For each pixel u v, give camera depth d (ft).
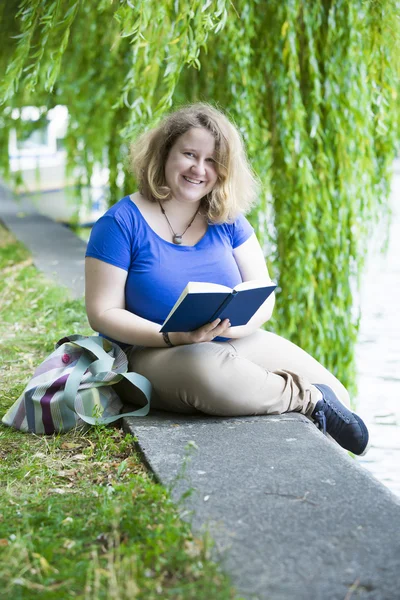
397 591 11.27
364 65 32.07
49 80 24.09
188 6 25.40
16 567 11.82
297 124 32.50
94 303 18.58
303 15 32.24
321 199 33.47
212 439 17.01
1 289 34.47
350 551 12.34
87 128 49.60
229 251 19.56
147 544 12.42
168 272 18.71
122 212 18.67
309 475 15.11
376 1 31.48
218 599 10.90
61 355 19.04
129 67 41.75
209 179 18.66
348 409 19.31
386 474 27.45
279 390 18.42
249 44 32.35
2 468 16.44
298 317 33.91
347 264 34.01
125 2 23.89
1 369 24.04
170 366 18.21
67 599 11.03
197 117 18.63
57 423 18.34
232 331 18.88
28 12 23.85
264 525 13.17
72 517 13.83
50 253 42.96
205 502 14.02
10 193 78.89
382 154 36.17
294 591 11.27
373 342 43.04
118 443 17.74
